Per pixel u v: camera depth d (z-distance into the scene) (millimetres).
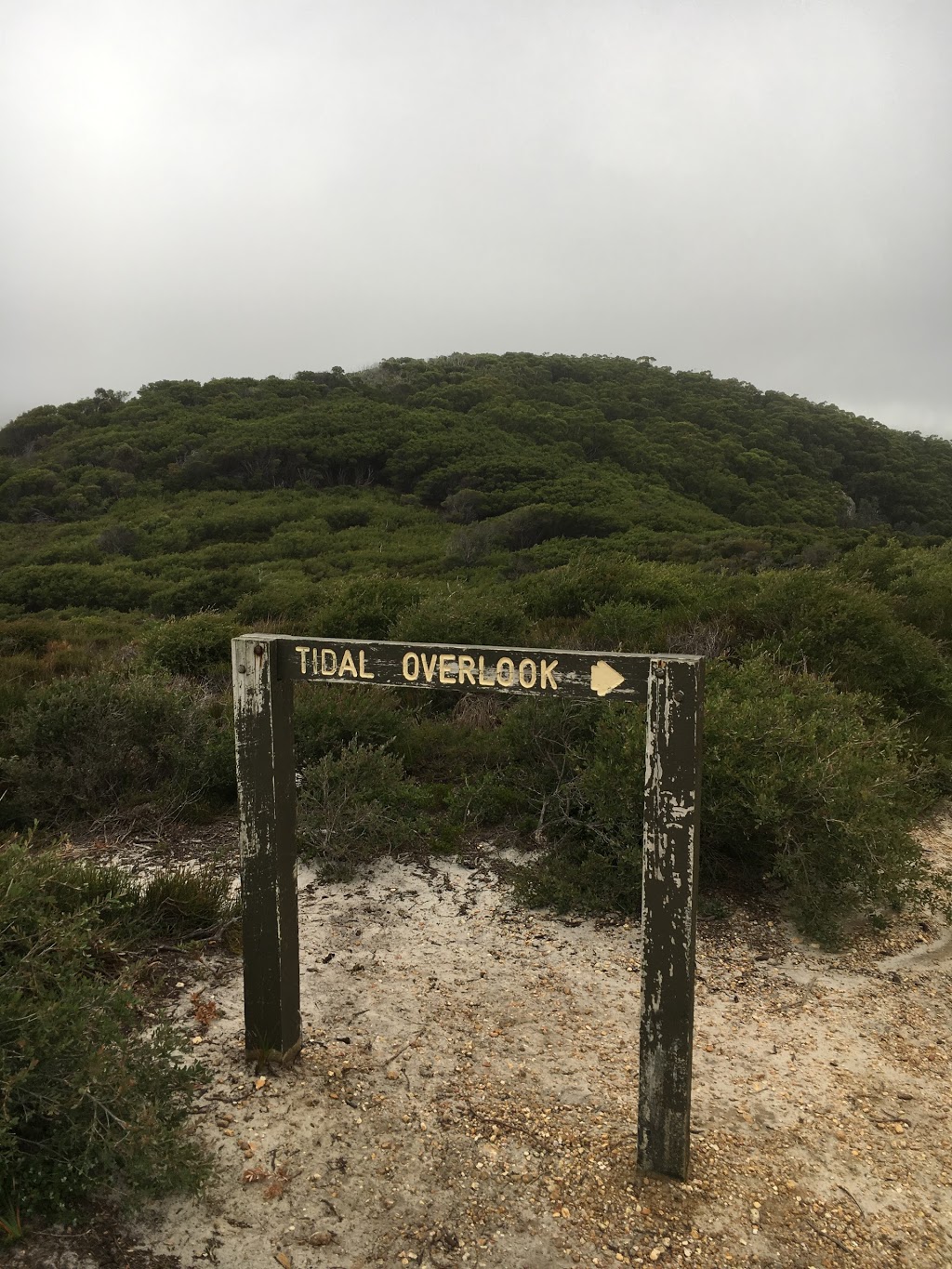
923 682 7180
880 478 73188
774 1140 2535
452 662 2361
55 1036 2148
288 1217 2191
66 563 35594
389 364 101688
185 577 30203
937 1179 2393
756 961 3629
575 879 4172
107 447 61188
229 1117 2559
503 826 4961
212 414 70438
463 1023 3127
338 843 4496
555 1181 2342
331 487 59500
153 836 4812
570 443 67750
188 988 3281
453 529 47031
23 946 2564
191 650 8680
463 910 4035
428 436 65312
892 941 3838
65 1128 2145
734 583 10148
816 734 4477
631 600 10258
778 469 68750
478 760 5977
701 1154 2459
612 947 3709
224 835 4840
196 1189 2168
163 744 5250
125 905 3350
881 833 3926
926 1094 2783
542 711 5152
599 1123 2588
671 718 2133
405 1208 2238
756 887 4289
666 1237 2156
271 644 2559
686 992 2223
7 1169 2062
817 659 7098
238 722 2619
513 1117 2605
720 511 61531
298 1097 2666
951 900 4188
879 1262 2102
